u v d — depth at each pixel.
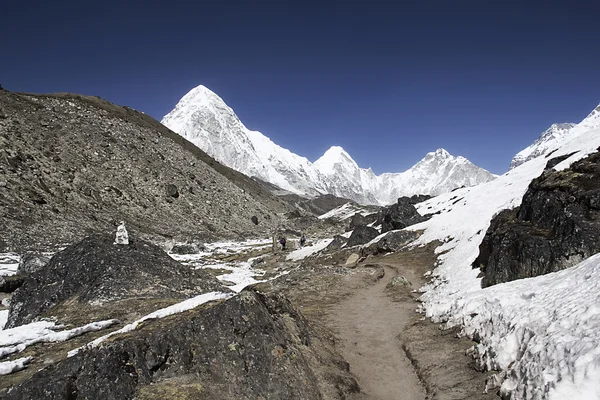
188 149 116.69
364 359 13.30
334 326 16.94
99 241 18.55
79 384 6.95
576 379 7.10
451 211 47.19
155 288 16.97
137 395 7.12
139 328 10.74
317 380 9.76
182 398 7.12
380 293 24.14
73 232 41.75
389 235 44.47
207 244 59.47
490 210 39.47
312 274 29.34
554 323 9.22
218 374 8.16
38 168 50.31
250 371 8.48
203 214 73.38
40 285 16.97
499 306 12.69
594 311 8.48
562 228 16.91
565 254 15.75
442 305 17.22
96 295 15.84
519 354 9.88
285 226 97.38
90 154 63.84
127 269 17.27
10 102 64.12
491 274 19.05
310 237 84.00
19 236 36.19
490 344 11.27
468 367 11.45
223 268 41.28
